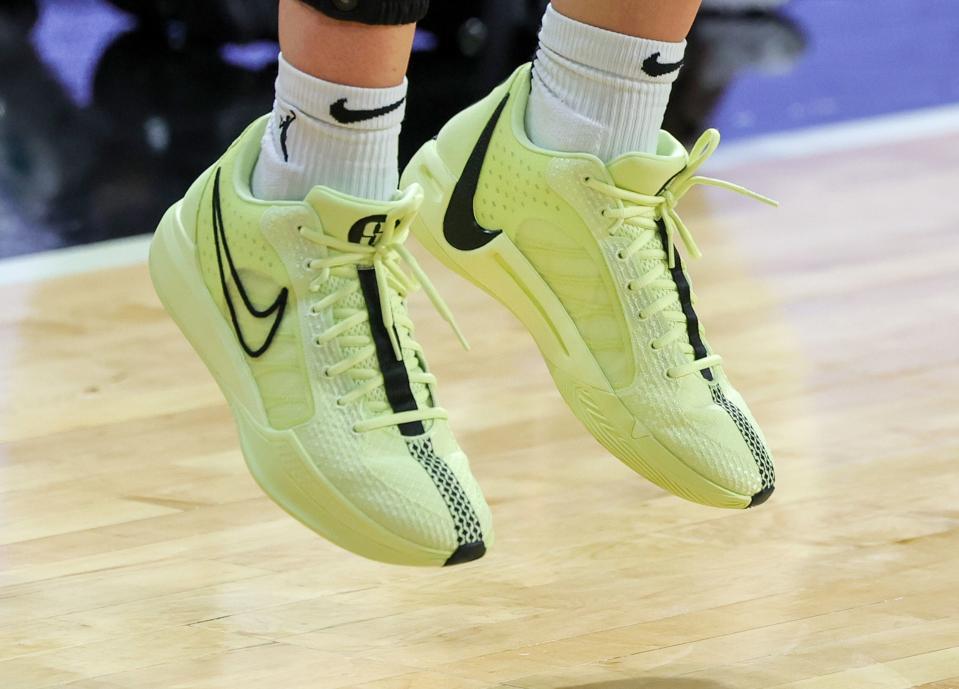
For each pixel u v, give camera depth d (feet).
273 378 8.88
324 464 8.52
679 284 9.59
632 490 12.62
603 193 9.22
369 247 8.79
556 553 11.43
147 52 31.19
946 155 23.48
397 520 8.35
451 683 9.41
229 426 13.84
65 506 12.10
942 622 10.30
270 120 9.11
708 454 9.12
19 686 9.25
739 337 16.35
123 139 24.98
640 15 8.96
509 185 9.59
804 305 17.34
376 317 8.86
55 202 21.44
